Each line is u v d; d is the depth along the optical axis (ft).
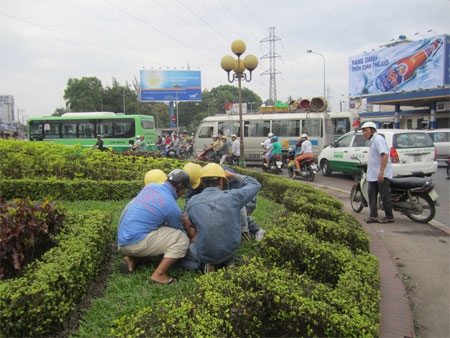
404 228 22.47
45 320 9.08
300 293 9.44
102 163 31.68
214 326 7.91
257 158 65.92
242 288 9.45
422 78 110.11
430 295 13.87
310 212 18.66
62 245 11.80
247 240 15.61
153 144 84.64
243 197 12.69
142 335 7.72
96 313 10.37
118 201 25.61
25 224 12.36
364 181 25.59
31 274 9.90
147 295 11.21
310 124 62.13
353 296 9.80
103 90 225.35
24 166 30.42
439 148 63.98
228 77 47.91
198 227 12.27
